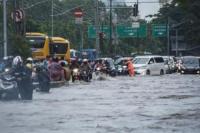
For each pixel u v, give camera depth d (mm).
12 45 76812
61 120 28125
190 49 199875
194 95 45969
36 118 29203
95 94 48375
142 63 103562
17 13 77375
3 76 44062
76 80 76312
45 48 95500
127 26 168625
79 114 31078
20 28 80688
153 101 39938
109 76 97062
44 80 52250
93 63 90938
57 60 69375
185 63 113000
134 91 52188
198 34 168250
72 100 41688
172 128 24641
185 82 69875
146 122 27016
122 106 36000
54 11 193000
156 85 62906
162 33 174125
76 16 142875
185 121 27375
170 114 30719
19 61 44469
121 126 25484
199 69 112312
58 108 34969
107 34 170250
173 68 121875
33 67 59406
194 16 165500
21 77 43250
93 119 28469
